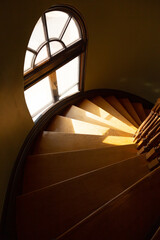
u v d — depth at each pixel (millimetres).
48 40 2623
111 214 1449
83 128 3152
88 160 2383
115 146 2518
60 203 1837
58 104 3383
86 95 3879
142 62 4219
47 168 2377
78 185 1926
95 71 3725
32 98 2883
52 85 3143
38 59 2621
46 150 2754
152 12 3578
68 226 1736
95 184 1928
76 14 2777
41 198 1886
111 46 3623
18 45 2006
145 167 2031
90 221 1400
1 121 1940
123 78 4285
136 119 4035
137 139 2691
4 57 1832
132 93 4609
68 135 2906
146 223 1436
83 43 3166
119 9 3275
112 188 1901
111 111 3834
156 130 2426
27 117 2574
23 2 1925
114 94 4367
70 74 3404
